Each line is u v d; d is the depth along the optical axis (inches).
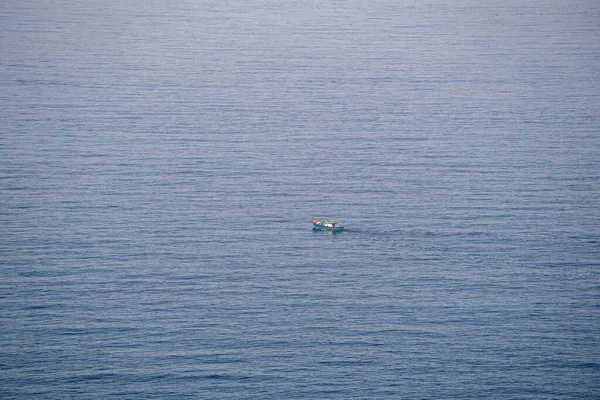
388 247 7165.4
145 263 6801.2
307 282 6550.2
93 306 6136.8
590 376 5423.2
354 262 6894.7
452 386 5315.0
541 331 5900.6
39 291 6333.7
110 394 5187.0
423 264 6870.1
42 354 5561.0
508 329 5915.4
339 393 5231.3
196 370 5428.2
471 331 5890.8
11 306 6112.2
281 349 5659.5
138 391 5221.5
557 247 7155.5
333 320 6013.8
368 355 5605.3
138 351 5610.2
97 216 7642.7
